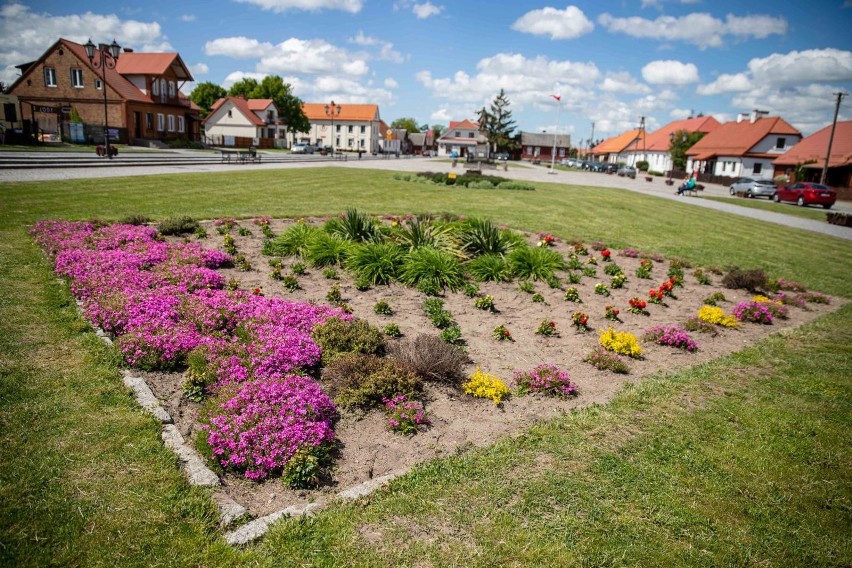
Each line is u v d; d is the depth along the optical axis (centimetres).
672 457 433
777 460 440
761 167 6153
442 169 4759
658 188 4431
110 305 596
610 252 1278
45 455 363
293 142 9812
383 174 3381
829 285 1170
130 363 505
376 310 725
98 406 429
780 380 608
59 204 1327
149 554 296
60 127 4444
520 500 367
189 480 358
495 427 470
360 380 504
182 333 546
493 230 1043
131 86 5081
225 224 1177
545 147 13025
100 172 2266
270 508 349
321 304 741
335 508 348
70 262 763
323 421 433
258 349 529
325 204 1725
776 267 1311
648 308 864
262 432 395
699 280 1066
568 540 332
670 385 573
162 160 3288
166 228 1044
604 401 532
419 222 1073
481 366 591
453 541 325
